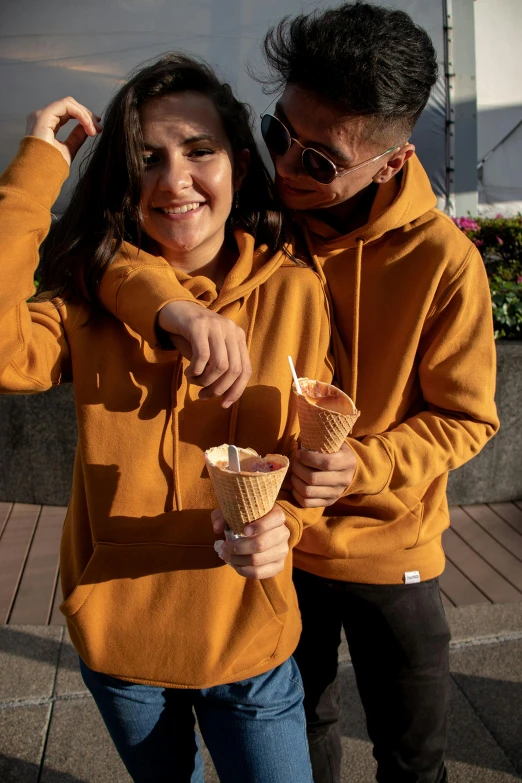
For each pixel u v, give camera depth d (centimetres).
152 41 722
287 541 143
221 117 153
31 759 245
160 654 146
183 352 132
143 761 155
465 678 288
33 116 145
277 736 148
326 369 164
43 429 409
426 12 745
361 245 167
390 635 176
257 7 710
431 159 779
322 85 147
